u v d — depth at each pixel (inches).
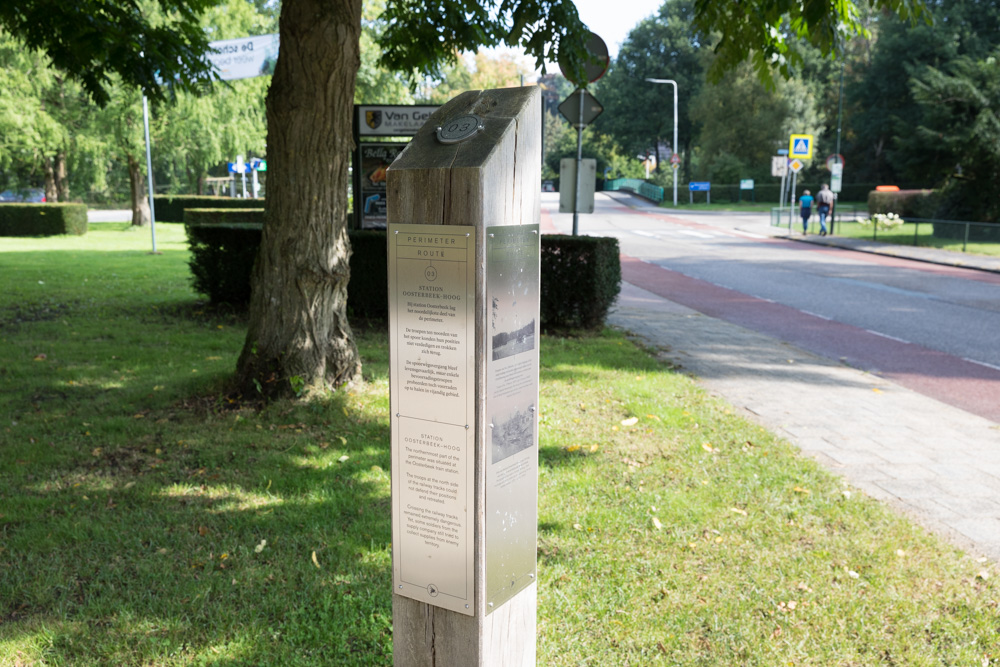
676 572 151.9
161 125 1212.5
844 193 2240.4
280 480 193.2
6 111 1056.2
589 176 434.3
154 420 239.9
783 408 281.0
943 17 2037.4
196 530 166.4
